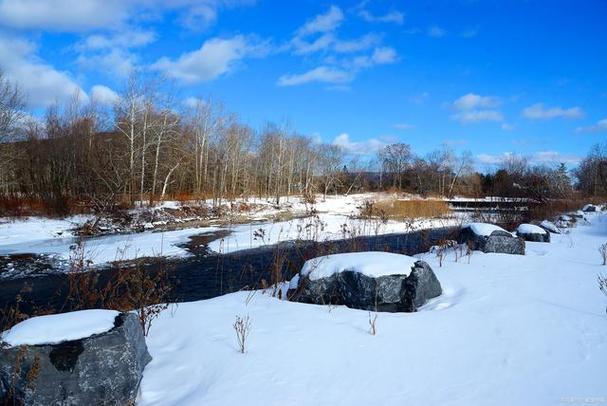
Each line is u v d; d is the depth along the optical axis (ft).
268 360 15.60
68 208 82.64
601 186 159.22
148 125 101.04
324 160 191.62
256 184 153.69
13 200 86.33
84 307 25.34
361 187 212.43
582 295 23.63
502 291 24.31
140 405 13.32
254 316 20.29
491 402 12.96
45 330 13.04
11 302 33.37
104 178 98.53
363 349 16.58
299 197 143.84
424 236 46.24
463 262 32.19
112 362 12.89
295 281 25.32
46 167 103.04
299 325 19.06
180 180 124.16
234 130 133.49
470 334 18.10
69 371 12.34
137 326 15.02
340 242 43.50
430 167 218.18
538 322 19.43
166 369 15.25
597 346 16.87
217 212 96.63
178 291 35.86
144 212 84.74
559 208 73.92
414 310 21.99
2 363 12.16
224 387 13.83
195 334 17.94
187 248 56.85
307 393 13.46
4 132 88.43
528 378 14.40
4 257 50.62
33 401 12.00
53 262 48.60
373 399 13.12
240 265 46.14
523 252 36.86
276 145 156.76
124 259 47.96
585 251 38.78
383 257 23.93
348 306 22.76
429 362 15.55
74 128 105.91
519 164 201.36
